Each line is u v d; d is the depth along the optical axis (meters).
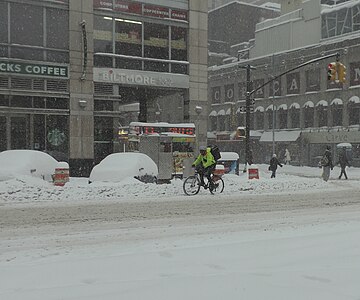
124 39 24.00
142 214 10.71
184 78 25.62
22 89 21.34
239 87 54.53
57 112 22.17
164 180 19.14
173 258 6.09
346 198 14.73
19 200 12.65
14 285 4.81
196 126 25.98
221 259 6.00
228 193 15.49
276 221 9.85
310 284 4.66
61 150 22.52
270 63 50.16
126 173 16.09
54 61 22.14
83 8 22.72
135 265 5.70
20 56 21.36
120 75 23.67
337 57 22.02
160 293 4.35
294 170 38.12
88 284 4.79
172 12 25.41
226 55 64.88
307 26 48.09
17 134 21.64
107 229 8.80
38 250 6.93
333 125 43.84
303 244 6.94
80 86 22.62
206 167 15.00
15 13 21.28
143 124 20.64
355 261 5.80
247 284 4.64
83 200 12.92
